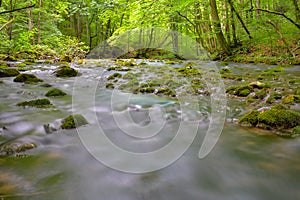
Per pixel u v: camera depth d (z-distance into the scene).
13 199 1.17
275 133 2.07
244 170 1.48
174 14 11.73
